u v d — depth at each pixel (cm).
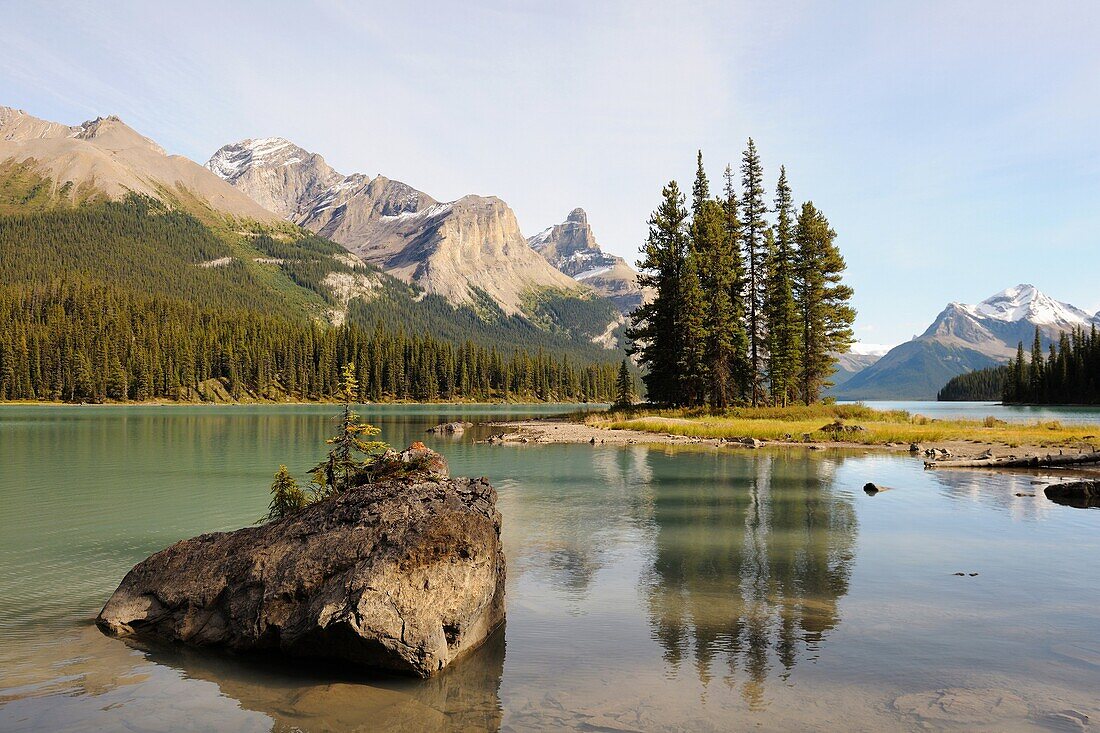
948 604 1112
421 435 5506
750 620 1045
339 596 902
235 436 5391
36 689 810
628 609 1108
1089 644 927
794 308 6756
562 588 1233
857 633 980
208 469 3084
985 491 2367
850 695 767
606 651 923
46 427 6656
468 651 929
